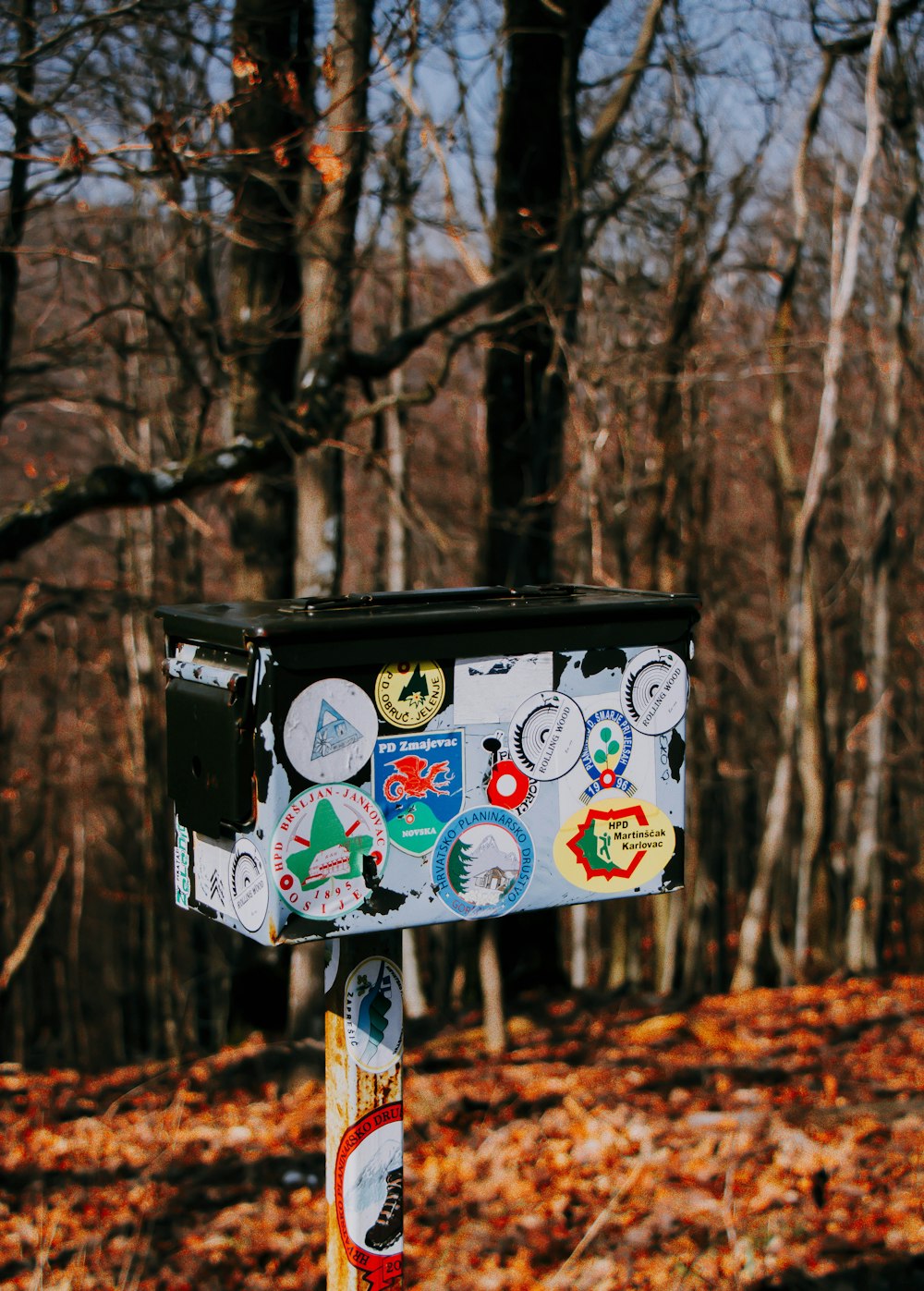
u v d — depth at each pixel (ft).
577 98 31.55
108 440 50.01
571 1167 17.78
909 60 38.42
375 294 47.19
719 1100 20.67
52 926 61.16
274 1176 19.58
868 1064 22.95
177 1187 19.38
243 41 20.72
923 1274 12.92
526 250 29.50
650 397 43.29
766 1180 15.80
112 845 70.08
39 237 34.60
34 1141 21.97
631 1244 14.65
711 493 54.60
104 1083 26.73
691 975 53.21
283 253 26.78
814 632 41.63
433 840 7.63
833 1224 14.48
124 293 39.91
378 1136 8.06
